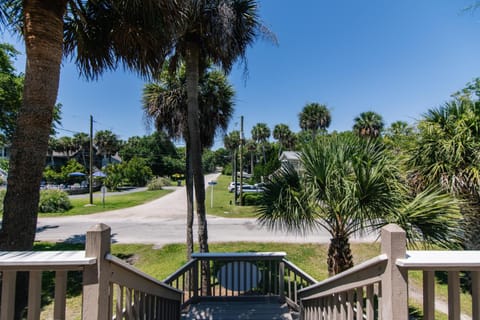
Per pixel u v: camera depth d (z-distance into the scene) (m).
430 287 1.03
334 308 1.81
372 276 1.18
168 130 5.63
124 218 11.48
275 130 33.53
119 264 1.21
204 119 5.45
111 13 2.47
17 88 6.23
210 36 3.98
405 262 0.99
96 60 2.78
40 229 9.27
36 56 1.93
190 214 5.12
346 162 3.17
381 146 3.42
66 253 1.09
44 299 4.10
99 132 33.53
